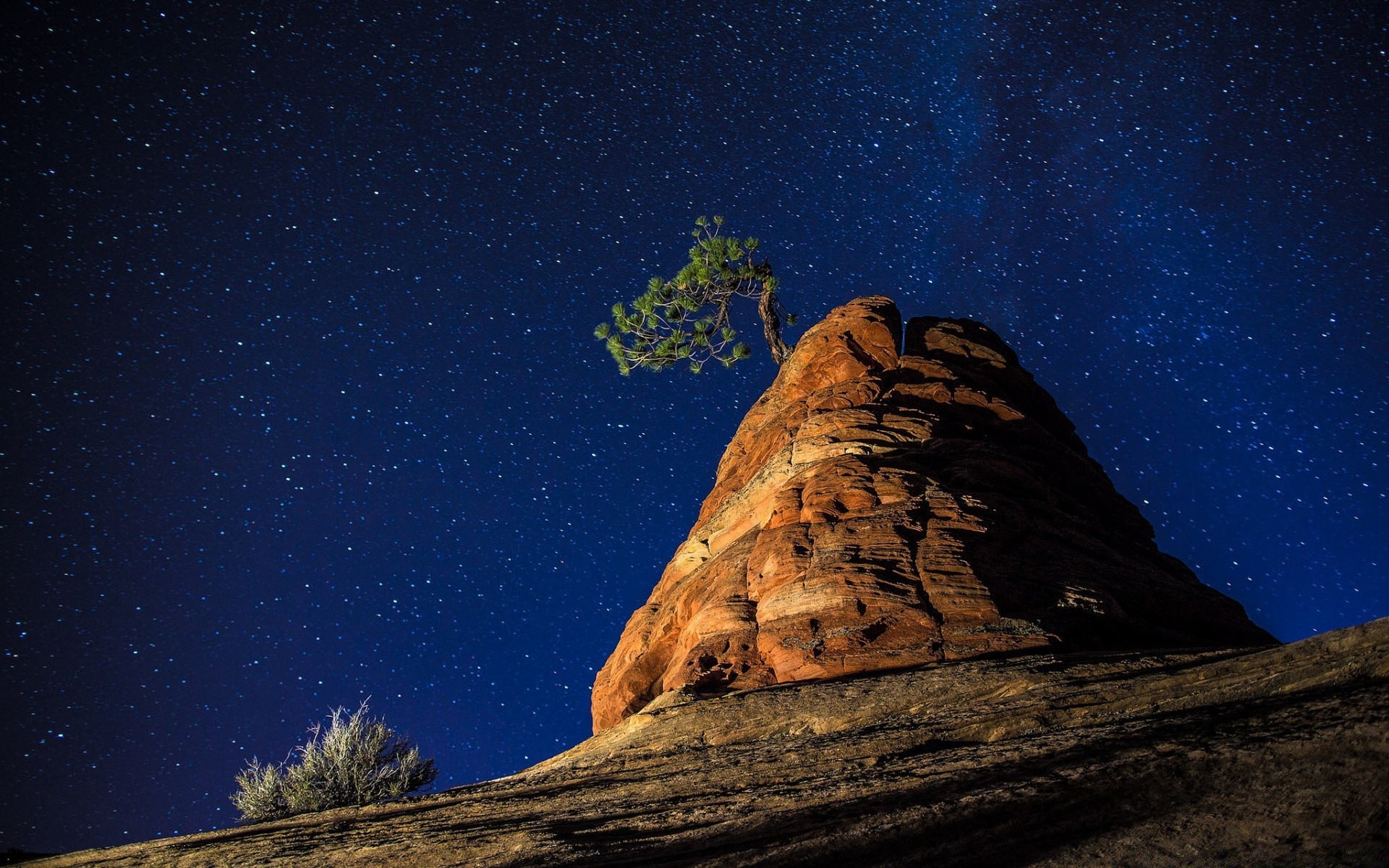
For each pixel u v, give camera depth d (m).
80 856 9.62
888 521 13.26
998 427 18.09
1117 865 3.30
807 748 7.80
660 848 5.32
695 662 12.57
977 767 5.54
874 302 21.81
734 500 18.64
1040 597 11.99
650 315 27.22
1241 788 3.75
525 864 5.57
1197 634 13.02
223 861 7.96
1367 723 3.89
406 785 14.39
